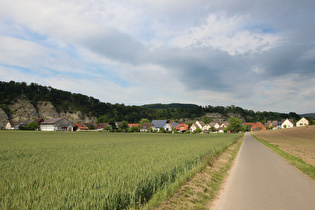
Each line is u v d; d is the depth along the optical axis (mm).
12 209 4848
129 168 9320
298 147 25172
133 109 195500
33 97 151750
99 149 20156
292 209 5547
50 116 145750
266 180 8898
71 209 4855
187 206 5750
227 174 10211
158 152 16844
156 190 6762
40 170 9414
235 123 116938
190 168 10094
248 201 6219
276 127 152375
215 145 23953
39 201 5387
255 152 20500
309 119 126812
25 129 96188
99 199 5340
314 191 7238
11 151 18016
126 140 38188
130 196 5629
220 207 5758
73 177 8000
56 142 30156
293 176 9680
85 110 164875
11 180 7516
